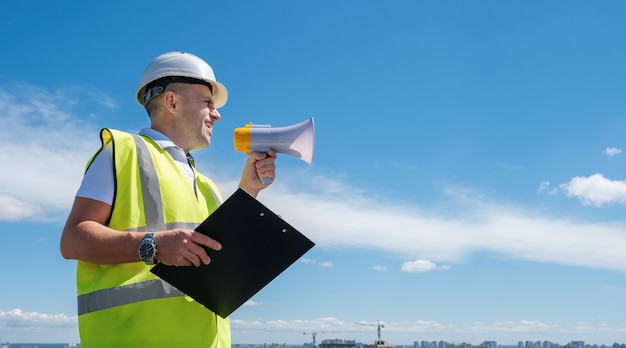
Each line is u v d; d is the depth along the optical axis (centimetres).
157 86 383
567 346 16762
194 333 342
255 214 301
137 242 302
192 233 301
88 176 335
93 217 325
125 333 323
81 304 335
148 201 344
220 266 313
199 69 390
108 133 352
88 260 314
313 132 375
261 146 377
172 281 316
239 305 339
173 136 383
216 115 403
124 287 328
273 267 324
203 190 405
